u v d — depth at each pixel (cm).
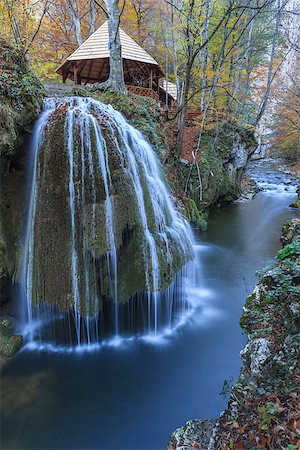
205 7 1141
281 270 458
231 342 529
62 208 488
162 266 579
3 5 761
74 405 396
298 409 227
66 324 518
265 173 2394
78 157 491
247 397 279
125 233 527
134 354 500
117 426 368
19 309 539
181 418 378
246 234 1118
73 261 488
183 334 555
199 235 1095
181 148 1186
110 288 519
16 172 533
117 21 916
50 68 1744
